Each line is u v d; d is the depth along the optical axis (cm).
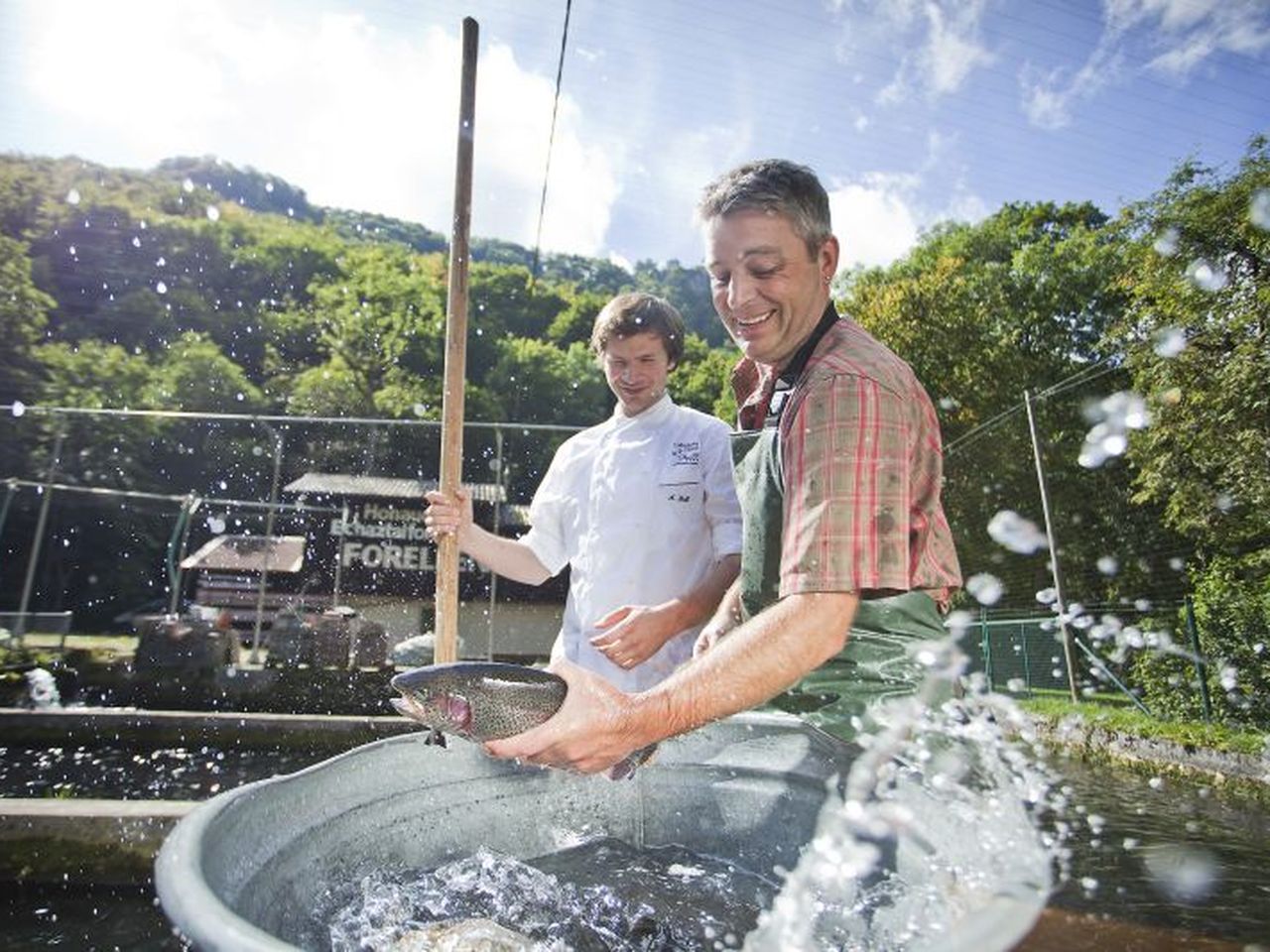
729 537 207
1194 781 509
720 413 2845
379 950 94
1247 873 264
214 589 1680
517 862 125
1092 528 1295
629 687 211
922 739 125
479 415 3722
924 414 130
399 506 1970
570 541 249
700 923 105
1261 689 636
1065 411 1502
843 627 108
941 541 140
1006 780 120
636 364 235
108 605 2581
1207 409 773
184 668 697
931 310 2317
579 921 105
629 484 229
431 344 4025
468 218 209
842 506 108
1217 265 802
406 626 1747
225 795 98
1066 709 729
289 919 95
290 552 1802
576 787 143
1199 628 698
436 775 131
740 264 134
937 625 135
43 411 731
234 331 3553
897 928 89
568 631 239
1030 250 2466
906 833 106
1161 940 107
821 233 136
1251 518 777
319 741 481
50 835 193
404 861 121
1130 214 925
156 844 195
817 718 137
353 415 3541
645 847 139
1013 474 1539
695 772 142
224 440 2945
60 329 2867
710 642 166
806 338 140
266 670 689
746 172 137
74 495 2628
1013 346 2289
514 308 4416
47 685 675
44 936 160
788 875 105
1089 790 474
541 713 96
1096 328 2250
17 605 2541
